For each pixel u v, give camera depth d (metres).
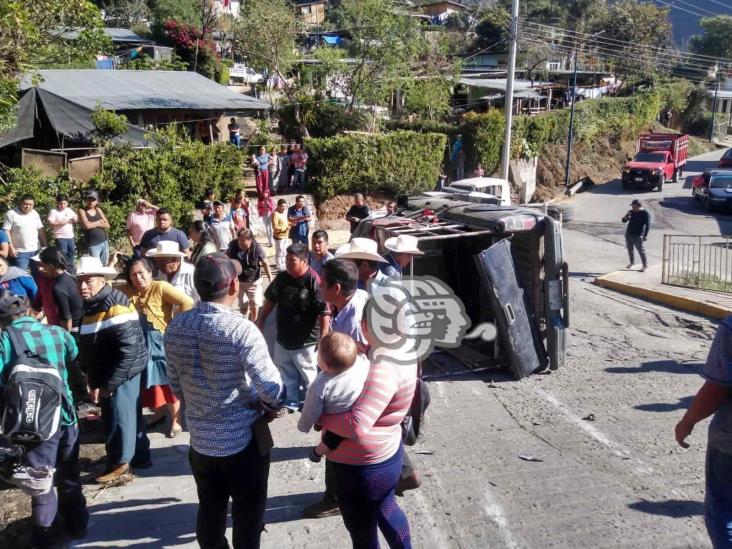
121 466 5.42
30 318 4.45
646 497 5.21
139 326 5.36
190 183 18.16
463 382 8.65
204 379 3.62
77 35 18.14
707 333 11.90
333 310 6.38
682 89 57.50
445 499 5.13
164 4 40.81
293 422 6.75
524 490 5.30
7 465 4.38
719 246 21.30
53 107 18.14
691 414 3.56
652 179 33.56
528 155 33.44
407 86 31.38
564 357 9.15
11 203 14.27
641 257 16.86
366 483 3.71
